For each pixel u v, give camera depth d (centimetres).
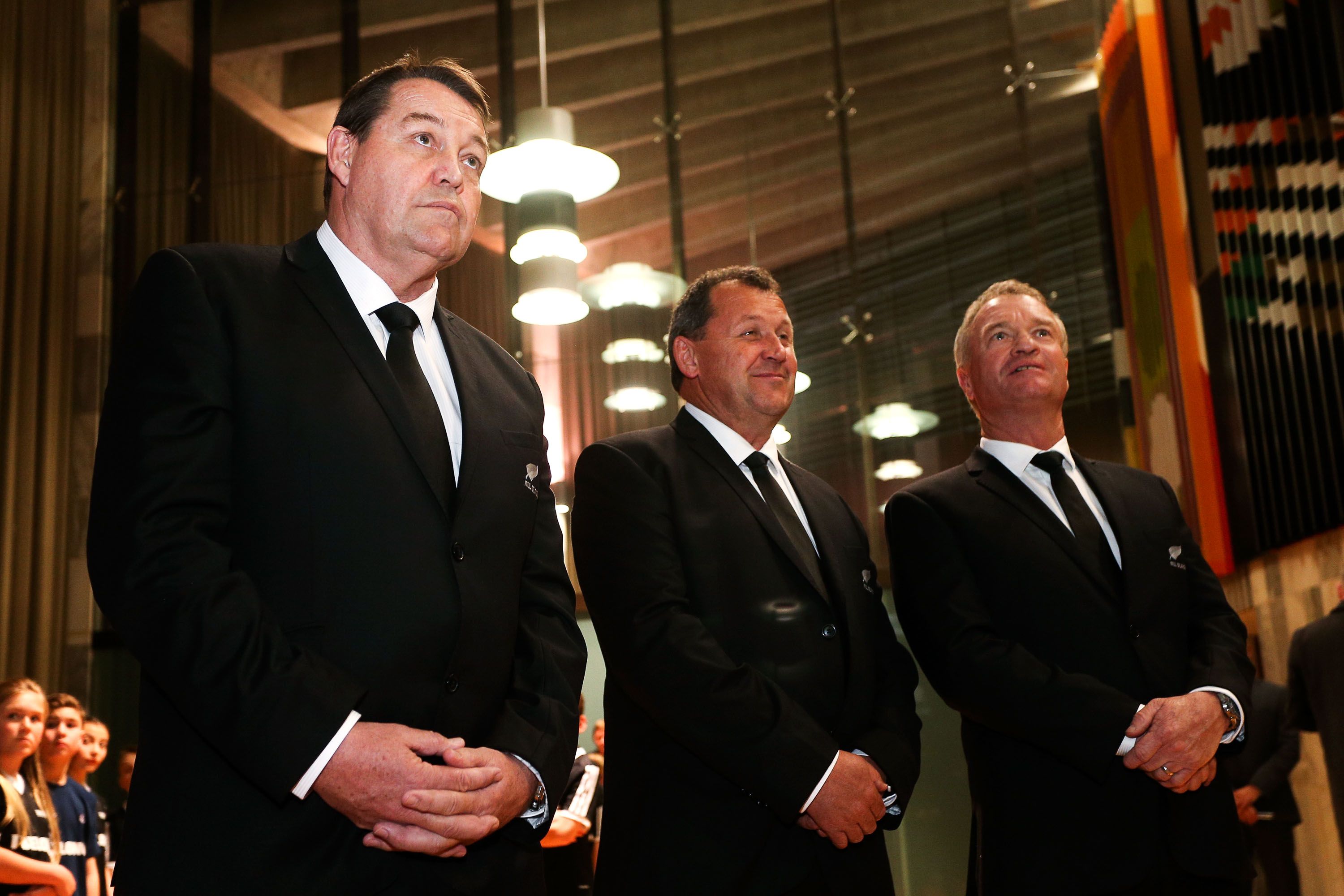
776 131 665
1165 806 186
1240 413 444
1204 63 473
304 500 125
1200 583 215
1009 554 204
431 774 112
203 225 699
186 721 118
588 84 689
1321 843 358
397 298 145
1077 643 195
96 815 379
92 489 123
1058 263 611
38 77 673
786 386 210
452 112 149
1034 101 637
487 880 126
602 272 656
